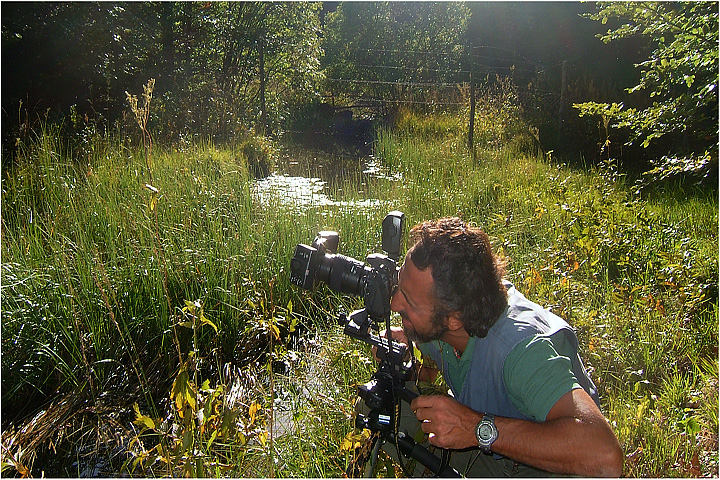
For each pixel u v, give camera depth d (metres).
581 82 15.97
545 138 13.07
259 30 14.58
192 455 2.18
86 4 10.53
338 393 3.25
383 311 2.11
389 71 18.22
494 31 20.36
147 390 3.67
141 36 11.68
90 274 4.19
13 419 3.51
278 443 2.88
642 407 2.91
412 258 2.03
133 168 6.46
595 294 4.50
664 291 4.57
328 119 16.19
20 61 9.97
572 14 19.41
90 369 3.69
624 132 11.78
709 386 3.41
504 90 15.76
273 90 15.92
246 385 3.59
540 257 5.00
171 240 4.66
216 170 7.13
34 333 3.89
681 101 5.61
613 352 3.68
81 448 3.28
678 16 5.84
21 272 4.24
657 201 7.91
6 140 7.70
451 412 2.02
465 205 7.20
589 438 1.82
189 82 13.01
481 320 2.01
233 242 4.97
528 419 2.07
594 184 8.55
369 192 7.45
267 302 4.38
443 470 2.17
